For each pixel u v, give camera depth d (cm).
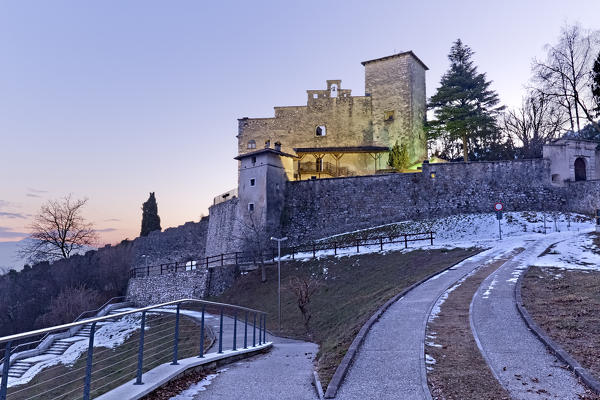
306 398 724
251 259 4216
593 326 1049
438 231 3925
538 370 816
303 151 5622
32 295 5962
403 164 5375
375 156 5869
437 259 2855
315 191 4816
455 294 1641
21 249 5566
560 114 5409
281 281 3522
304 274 3500
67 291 5219
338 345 1177
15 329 5400
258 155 4809
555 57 4341
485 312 1305
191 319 3125
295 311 2856
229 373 927
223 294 3816
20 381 2233
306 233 4688
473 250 2928
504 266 2133
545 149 4416
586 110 4234
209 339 2327
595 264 1917
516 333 1072
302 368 997
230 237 4953
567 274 1752
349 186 4728
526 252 2508
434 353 965
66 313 4666
